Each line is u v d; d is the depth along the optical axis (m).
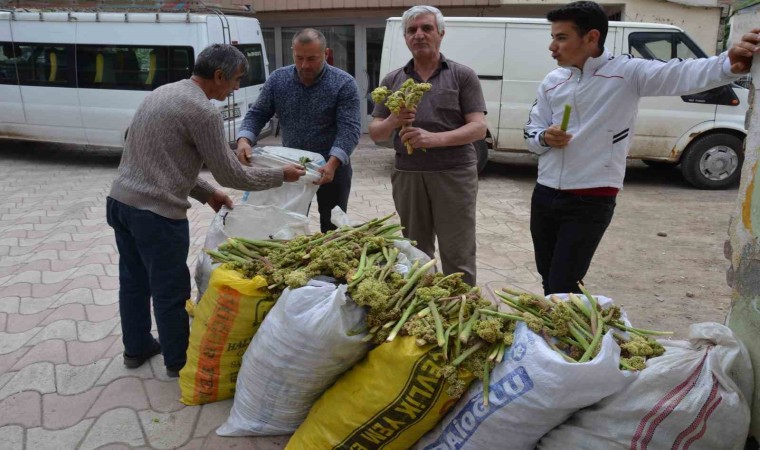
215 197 3.33
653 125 7.89
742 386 2.17
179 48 8.84
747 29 2.32
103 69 9.20
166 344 3.08
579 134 2.79
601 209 2.85
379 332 2.29
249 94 9.72
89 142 9.59
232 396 2.94
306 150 3.93
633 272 4.94
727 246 2.48
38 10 9.35
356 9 11.48
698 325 2.24
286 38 12.48
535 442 2.15
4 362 3.36
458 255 3.52
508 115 8.18
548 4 10.47
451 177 3.38
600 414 2.03
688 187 8.20
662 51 7.83
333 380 2.47
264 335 2.47
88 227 6.21
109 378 3.16
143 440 2.68
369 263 2.62
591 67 2.74
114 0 9.08
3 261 5.19
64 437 2.70
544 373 1.96
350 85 3.83
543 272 3.28
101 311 3.99
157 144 2.79
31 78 9.53
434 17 3.22
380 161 10.05
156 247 2.87
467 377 2.14
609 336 2.03
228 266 2.71
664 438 1.99
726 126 7.73
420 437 2.36
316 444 2.42
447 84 3.29
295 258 2.72
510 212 6.83
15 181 8.68
